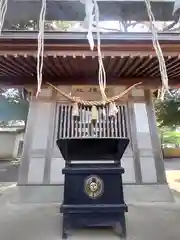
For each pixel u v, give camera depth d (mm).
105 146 2586
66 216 2527
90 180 2602
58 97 4273
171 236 2479
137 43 2664
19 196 3814
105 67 3354
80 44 2666
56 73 3709
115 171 2615
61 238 2484
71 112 4223
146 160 4031
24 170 3947
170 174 7520
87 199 2572
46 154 4016
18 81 3924
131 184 3906
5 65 3203
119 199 2580
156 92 4691
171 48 2680
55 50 2711
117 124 4176
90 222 2520
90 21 1402
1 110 10461
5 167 9609
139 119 4211
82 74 3779
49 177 3926
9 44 2619
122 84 3996
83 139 2512
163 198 3844
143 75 3861
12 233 2605
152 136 4145
